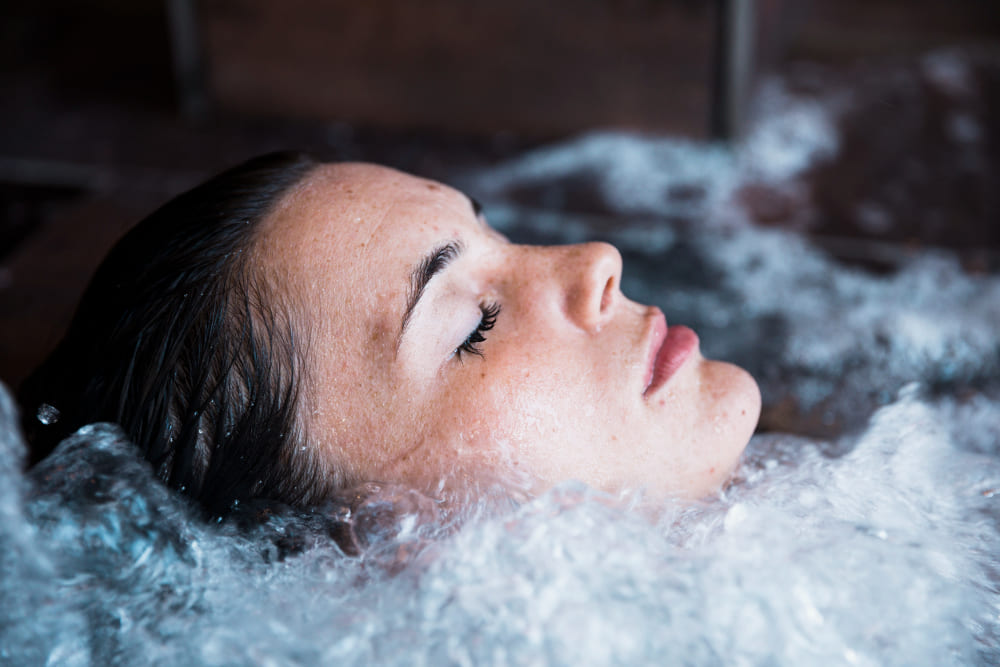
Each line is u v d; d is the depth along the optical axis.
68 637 0.79
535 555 0.81
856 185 2.08
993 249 1.83
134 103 2.55
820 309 1.64
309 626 0.80
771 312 1.64
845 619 0.79
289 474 0.88
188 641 0.80
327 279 0.87
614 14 2.18
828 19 2.79
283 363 0.87
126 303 0.90
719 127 2.22
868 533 0.89
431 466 0.86
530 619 0.77
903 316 1.60
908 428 1.09
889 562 0.84
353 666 0.77
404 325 0.86
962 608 0.83
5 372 1.43
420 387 0.87
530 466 0.86
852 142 2.26
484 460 0.86
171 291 0.89
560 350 0.88
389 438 0.87
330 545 0.89
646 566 0.81
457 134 2.39
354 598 0.84
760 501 0.94
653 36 2.17
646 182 2.12
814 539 0.87
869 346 1.52
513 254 0.94
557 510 0.83
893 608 0.80
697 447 0.91
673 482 0.91
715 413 0.93
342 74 2.39
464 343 0.88
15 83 2.67
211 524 0.88
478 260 0.94
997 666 0.81
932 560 0.87
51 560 0.79
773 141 2.27
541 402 0.87
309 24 2.34
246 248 0.89
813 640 0.77
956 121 2.32
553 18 2.22
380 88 2.38
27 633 0.77
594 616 0.76
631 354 0.90
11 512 0.75
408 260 0.88
